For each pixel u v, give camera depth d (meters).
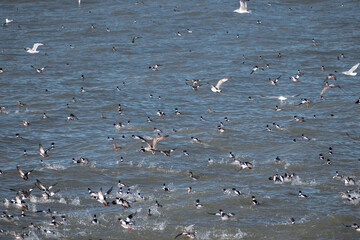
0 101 71.12
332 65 88.69
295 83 79.94
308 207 40.62
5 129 60.97
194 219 39.00
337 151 53.50
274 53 95.19
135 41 104.19
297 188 44.50
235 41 103.00
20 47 100.56
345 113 66.12
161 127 62.41
